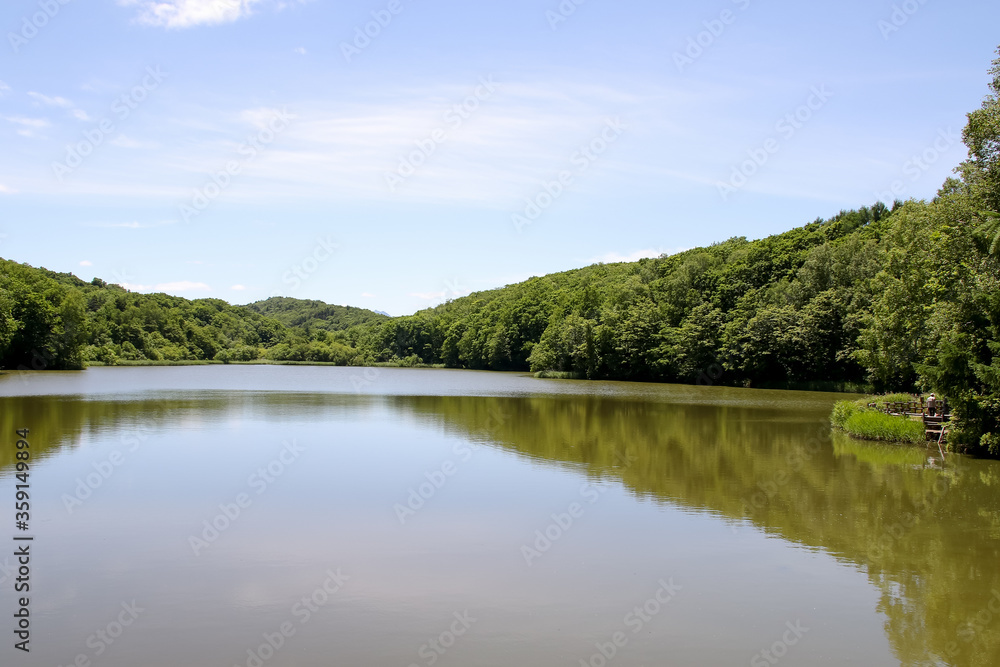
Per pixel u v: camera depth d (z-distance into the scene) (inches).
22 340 3348.9
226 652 399.5
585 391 2605.8
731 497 783.7
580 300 4062.5
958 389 1061.8
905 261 1457.9
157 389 2319.1
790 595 495.8
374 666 384.2
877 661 399.9
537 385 3004.4
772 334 2775.6
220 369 4370.1
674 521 681.0
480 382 3233.3
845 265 2760.8
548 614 457.7
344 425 1389.0
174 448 1071.0
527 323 4596.5
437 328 5442.9
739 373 2989.7
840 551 594.6
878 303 1604.3
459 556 570.9
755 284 3243.1
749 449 1126.4
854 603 483.2
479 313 5196.9
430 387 2787.9
